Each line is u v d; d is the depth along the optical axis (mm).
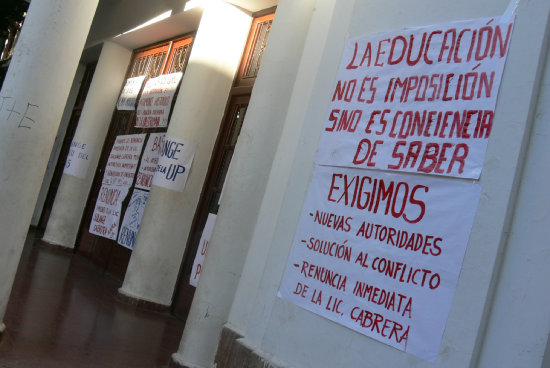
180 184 7301
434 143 3721
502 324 3162
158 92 9312
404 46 4121
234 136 7301
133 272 7387
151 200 7406
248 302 4898
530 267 3121
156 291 7305
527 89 3330
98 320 6121
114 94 11008
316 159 4473
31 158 4629
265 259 4867
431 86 3859
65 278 8031
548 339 2955
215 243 5215
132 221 8922
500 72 3492
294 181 4645
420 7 4117
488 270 3246
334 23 4785
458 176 3520
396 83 4090
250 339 4637
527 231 3186
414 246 3658
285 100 5191
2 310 4629
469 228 3398
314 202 4379
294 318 4262
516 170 3264
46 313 5820
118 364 4852
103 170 10727
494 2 3656
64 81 4793
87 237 10555
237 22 7480
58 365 4418
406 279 3648
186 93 7379
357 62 4422
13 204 4562
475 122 3535
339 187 4234
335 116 4441
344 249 4062
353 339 3842
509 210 3254
